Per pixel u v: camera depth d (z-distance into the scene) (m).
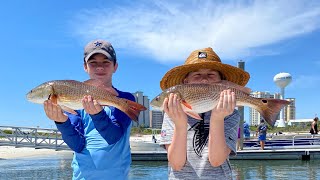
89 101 1.17
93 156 1.27
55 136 7.63
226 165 1.24
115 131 1.25
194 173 1.20
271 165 5.33
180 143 1.17
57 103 1.22
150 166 5.52
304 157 5.80
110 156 1.27
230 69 1.33
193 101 1.14
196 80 1.34
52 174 5.50
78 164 1.29
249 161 5.80
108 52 1.35
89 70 1.36
